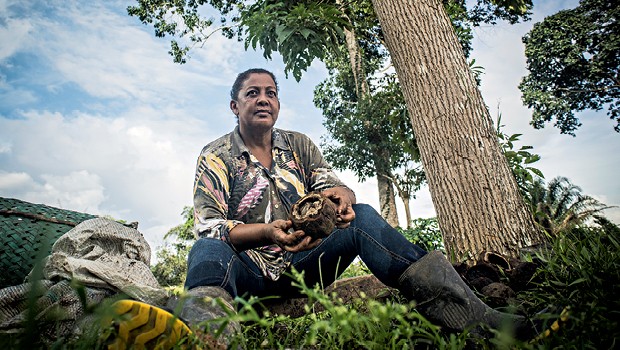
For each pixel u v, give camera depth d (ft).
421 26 13.42
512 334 4.13
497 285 5.74
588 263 5.28
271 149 7.40
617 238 6.42
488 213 10.94
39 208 9.43
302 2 21.88
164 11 54.03
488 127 12.12
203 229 6.00
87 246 7.56
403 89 13.50
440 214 11.75
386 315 2.91
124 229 8.29
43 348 3.07
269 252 6.37
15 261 8.02
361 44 66.33
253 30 19.56
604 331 3.59
